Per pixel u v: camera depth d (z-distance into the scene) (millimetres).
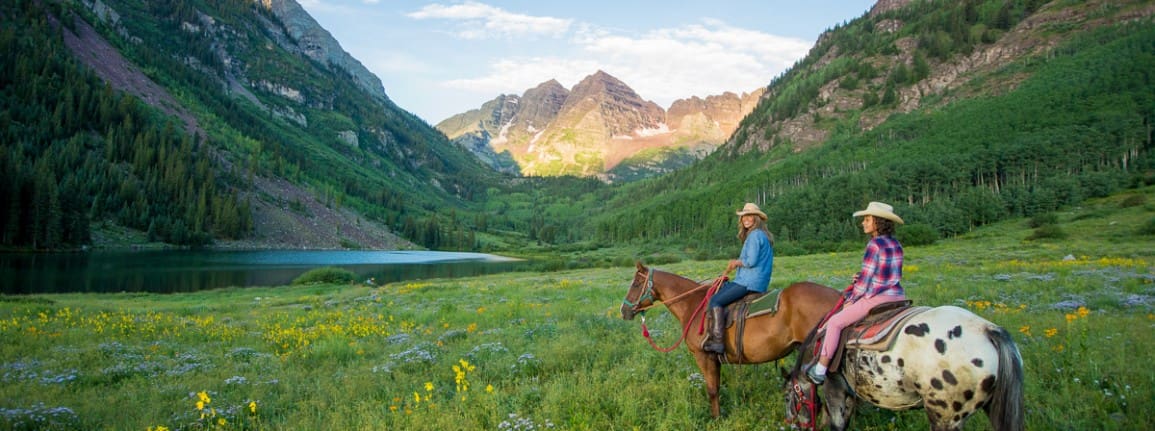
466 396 7578
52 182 94750
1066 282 16969
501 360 9906
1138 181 94625
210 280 59062
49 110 141375
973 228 88500
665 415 6512
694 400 6980
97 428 7211
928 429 5543
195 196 137750
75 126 140000
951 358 4293
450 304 21375
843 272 29297
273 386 9164
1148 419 5352
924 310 4750
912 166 130125
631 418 6320
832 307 5602
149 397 8539
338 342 12758
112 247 102812
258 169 189625
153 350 13055
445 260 122625
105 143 139750
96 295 39000
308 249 145375
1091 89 154500
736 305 6402
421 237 190875
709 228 143375
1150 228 54906
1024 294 15031
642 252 135750
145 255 95312
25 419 7211
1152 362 6938
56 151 124438
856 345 4949
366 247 164125
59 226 92500
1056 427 5371
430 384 6988
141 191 122812
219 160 179750
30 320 18422
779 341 6004
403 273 76062
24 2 187500
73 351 12484
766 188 181250
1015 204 91375
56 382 9609
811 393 5578
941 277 21594
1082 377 6684
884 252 5180
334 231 168750
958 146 156375
